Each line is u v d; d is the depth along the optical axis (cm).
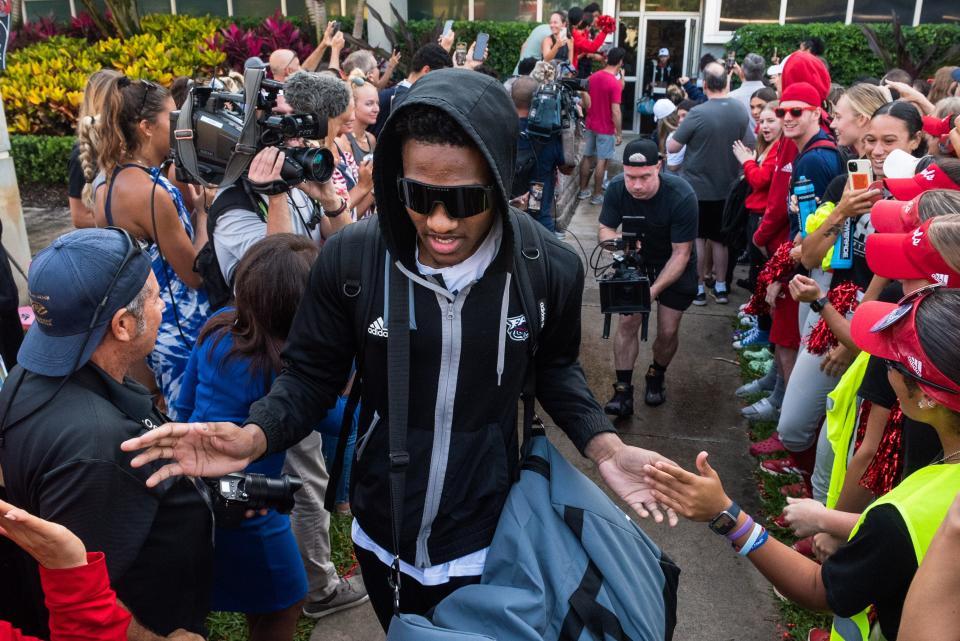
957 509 129
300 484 200
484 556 180
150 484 154
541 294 175
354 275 171
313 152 282
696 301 665
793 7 1310
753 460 436
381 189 158
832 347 322
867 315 172
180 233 324
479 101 150
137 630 170
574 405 190
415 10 1409
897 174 300
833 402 273
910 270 213
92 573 142
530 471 183
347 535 352
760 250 558
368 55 652
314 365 181
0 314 311
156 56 1096
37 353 164
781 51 1244
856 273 320
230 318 244
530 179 590
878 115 357
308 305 179
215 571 229
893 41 1216
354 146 474
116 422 164
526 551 169
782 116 443
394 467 168
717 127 629
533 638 159
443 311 167
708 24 1345
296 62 576
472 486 175
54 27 1283
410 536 178
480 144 147
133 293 169
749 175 580
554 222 625
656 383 494
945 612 130
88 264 163
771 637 312
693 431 467
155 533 171
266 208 307
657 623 173
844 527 202
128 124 326
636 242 428
